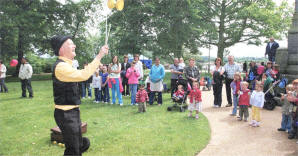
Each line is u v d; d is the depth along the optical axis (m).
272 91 8.02
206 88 14.70
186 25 22.64
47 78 23.83
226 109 8.41
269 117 7.08
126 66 11.30
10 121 6.53
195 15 22.27
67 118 2.65
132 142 4.88
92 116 7.12
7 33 21.22
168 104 9.14
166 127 5.95
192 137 5.20
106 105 8.91
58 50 2.75
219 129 5.99
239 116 6.85
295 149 4.65
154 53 24.38
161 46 23.33
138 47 23.44
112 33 25.48
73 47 2.82
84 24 28.02
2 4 21.17
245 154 4.42
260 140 5.17
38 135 5.39
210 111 8.08
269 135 5.48
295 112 5.11
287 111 5.60
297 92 5.18
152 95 9.10
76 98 2.76
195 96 6.93
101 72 9.52
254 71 11.11
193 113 7.65
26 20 21.48
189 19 23.09
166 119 6.78
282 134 5.55
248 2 26.94
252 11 24.72
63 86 2.66
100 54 2.74
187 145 4.71
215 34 27.17
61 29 26.23
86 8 27.22
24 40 23.45
